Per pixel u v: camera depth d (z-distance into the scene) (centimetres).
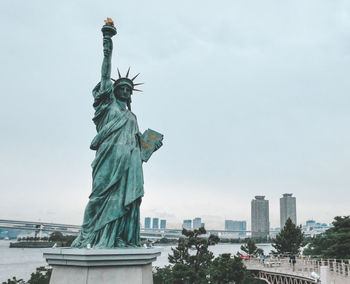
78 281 2528
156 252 2917
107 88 3419
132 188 3155
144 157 3584
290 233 11769
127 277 2650
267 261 9512
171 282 6681
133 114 3569
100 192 3134
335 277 5709
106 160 3216
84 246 2964
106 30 3422
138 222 3244
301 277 6794
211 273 6550
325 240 10931
